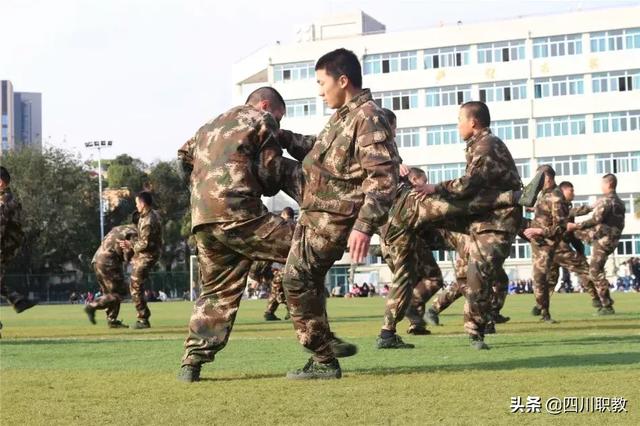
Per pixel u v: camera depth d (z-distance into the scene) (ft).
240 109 21.61
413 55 245.45
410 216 29.07
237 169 21.04
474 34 239.30
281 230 20.97
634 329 38.14
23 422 15.61
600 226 54.39
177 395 18.47
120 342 35.86
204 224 21.04
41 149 233.35
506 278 44.52
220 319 21.15
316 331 20.63
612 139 229.66
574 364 22.80
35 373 23.07
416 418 15.11
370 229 19.60
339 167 20.36
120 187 259.60
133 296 50.29
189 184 22.90
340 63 20.43
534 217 46.19
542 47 234.99
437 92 244.01
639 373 20.40
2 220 43.06
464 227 29.30
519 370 21.49
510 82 237.45
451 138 243.40
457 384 19.03
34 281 213.87
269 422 14.98
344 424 14.67
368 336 36.81
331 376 20.74
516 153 236.84
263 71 262.06
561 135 234.58
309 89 253.03
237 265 21.31
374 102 20.65
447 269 221.05
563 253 55.01
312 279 20.52
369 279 230.89
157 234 49.65
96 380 21.33
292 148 22.81
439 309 43.65
